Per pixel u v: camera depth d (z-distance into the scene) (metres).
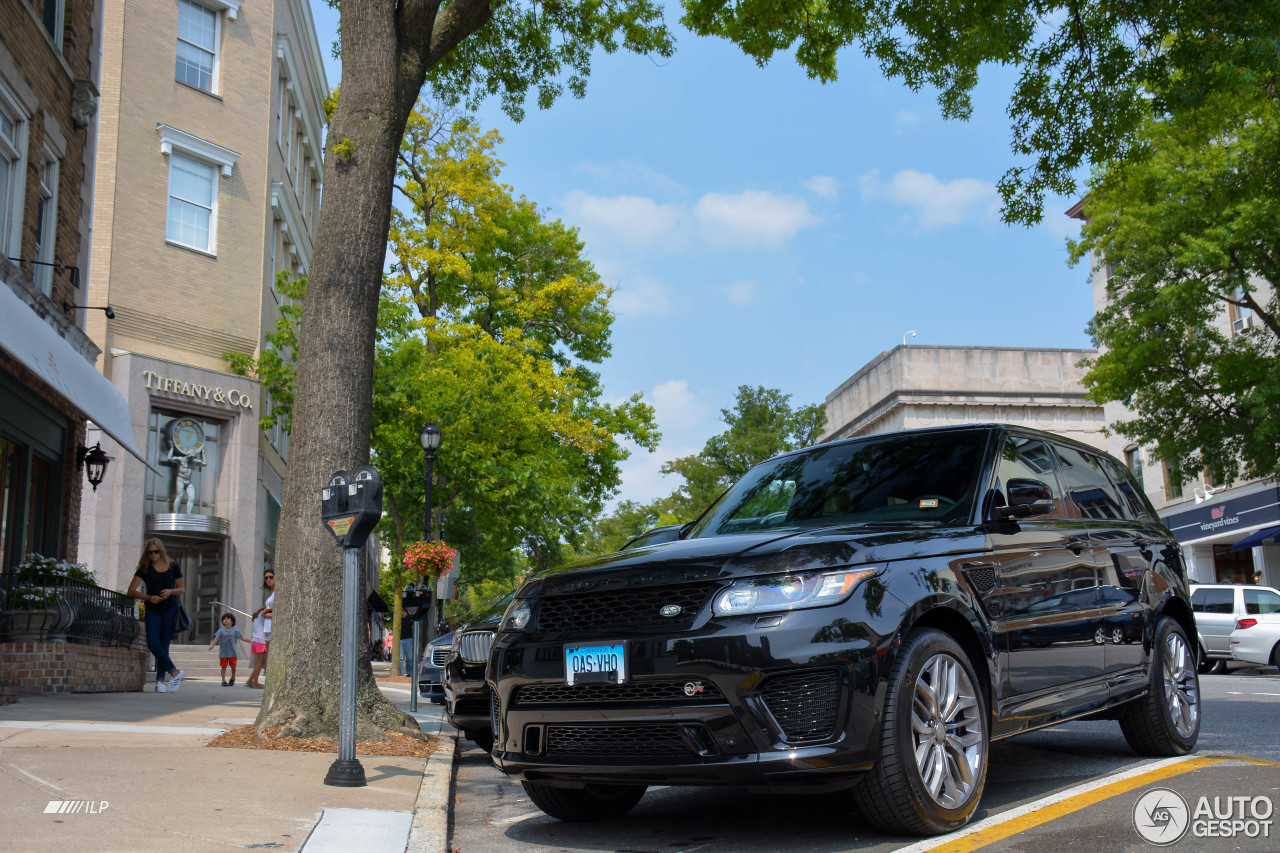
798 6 12.04
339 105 8.42
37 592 11.44
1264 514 29.33
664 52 13.66
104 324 21.16
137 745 6.75
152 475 21.78
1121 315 23.53
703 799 5.64
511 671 4.52
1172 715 6.24
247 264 24.14
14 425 12.21
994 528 5.02
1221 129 19.86
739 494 6.03
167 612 13.18
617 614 4.32
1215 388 22.95
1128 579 6.06
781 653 3.93
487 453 23.53
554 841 4.69
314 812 4.80
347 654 5.77
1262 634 19.77
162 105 22.78
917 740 4.17
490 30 13.31
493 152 25.78
